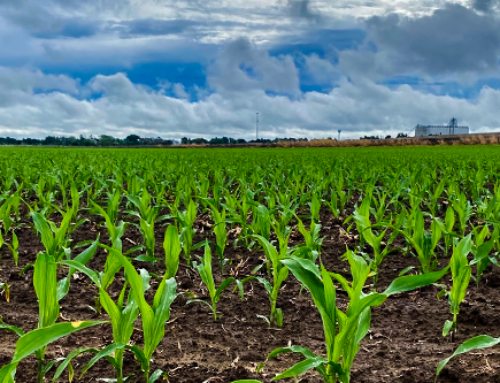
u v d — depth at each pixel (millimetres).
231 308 4727
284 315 4555
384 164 18688
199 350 3783
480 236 4992
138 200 6965
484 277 5504
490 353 3590
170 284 3055
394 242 7246
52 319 2834
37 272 2775
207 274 4246
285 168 16422
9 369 2057
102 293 2805
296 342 3953
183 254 6652
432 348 3746
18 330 2844
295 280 5578
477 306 4613
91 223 8719
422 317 4430
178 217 6035
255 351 3787
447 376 3262
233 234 7758
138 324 4273
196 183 10547
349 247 7086
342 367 2699
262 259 6375
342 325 2596
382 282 5520
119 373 2965
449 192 9602
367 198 5547
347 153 36562
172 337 4039
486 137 75750
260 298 5004
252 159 24078
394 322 4332
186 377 3336
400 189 8312
